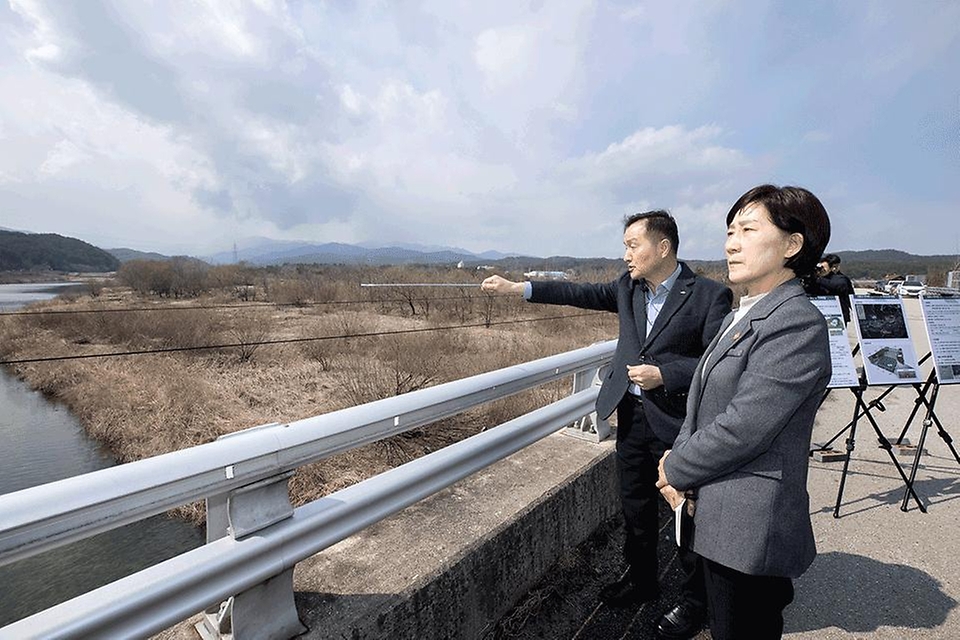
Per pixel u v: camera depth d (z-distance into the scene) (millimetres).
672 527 2826
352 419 1442
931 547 2615
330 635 1335
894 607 2145
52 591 4637
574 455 2664
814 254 1295
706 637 1908
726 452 1247
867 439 4352
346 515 1403
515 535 1982
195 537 5391
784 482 1263
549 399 7527
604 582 2293
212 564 1092
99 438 8258
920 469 3664
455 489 2225
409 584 1546
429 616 1586
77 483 934
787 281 1329
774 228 1288
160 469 1030
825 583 2312
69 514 906
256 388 9391
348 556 1687
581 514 2480
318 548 1333
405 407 1622
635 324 2129
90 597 949
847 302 4430
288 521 1272
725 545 1292
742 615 1356
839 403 5605
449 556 1704
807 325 1222
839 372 3193
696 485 1359
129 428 8180
